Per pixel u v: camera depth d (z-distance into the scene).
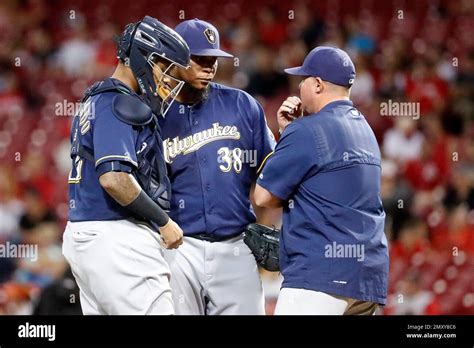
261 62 41.12
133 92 15.45
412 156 38.62
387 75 43.44
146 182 15.22
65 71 45.19
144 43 15.30
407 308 31.89
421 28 47.09
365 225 15.70
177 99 17.02
